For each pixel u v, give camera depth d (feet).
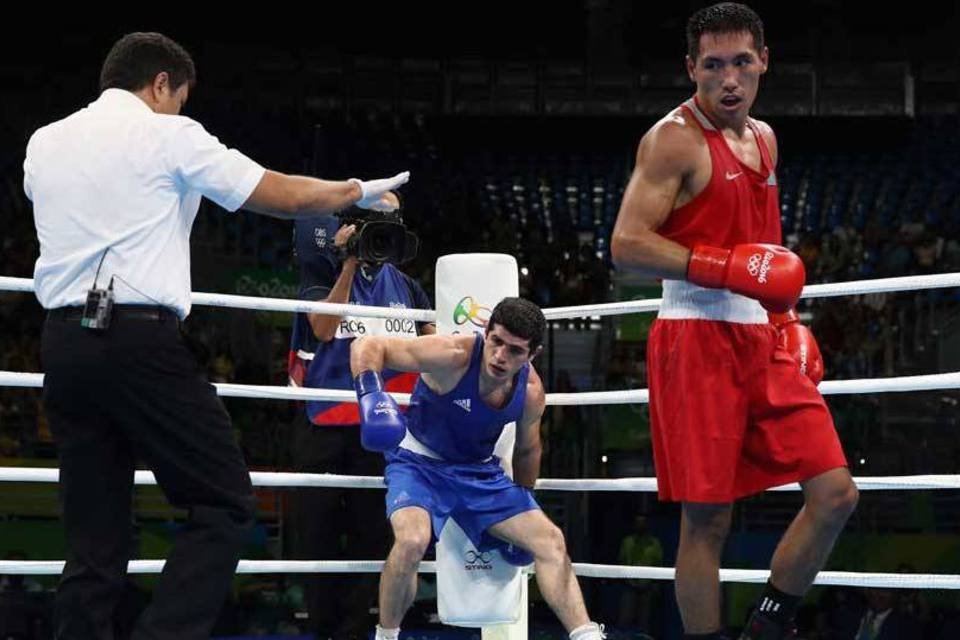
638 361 42.96
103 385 9.63
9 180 50.37
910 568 29.99
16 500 31.07
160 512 30.78
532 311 11.81
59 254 9.72
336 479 13.24
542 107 61.36
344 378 14.14
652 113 60.75
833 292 11.73
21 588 27.32
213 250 45.27
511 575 12.88
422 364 12.13
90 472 9.93
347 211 13.83
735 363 10.21
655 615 29.63
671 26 60.85
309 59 62.18
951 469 34.78
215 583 9.82
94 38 60.13
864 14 61.26
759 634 10.28
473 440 12.51
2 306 42.06
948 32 60.90
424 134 60.54
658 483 10.59
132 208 9.70
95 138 9.80
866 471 35.24
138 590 26.08
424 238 51.11
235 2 61.57
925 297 44.09
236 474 10.03
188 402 9.82
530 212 55.06
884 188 55.62
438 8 62.44
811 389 10.36
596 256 47.29
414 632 25.23
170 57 10.28
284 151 55.47
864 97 60.44
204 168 9.78
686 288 10.35
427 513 12.34
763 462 10.34
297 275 43.24
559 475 33.60
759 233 10.46
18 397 37.11
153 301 9.71
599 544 32.35
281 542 30.76
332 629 14.21
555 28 62.69
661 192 10.04
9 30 59.16
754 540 30.17
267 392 12.87
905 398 39.78
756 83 10.25
